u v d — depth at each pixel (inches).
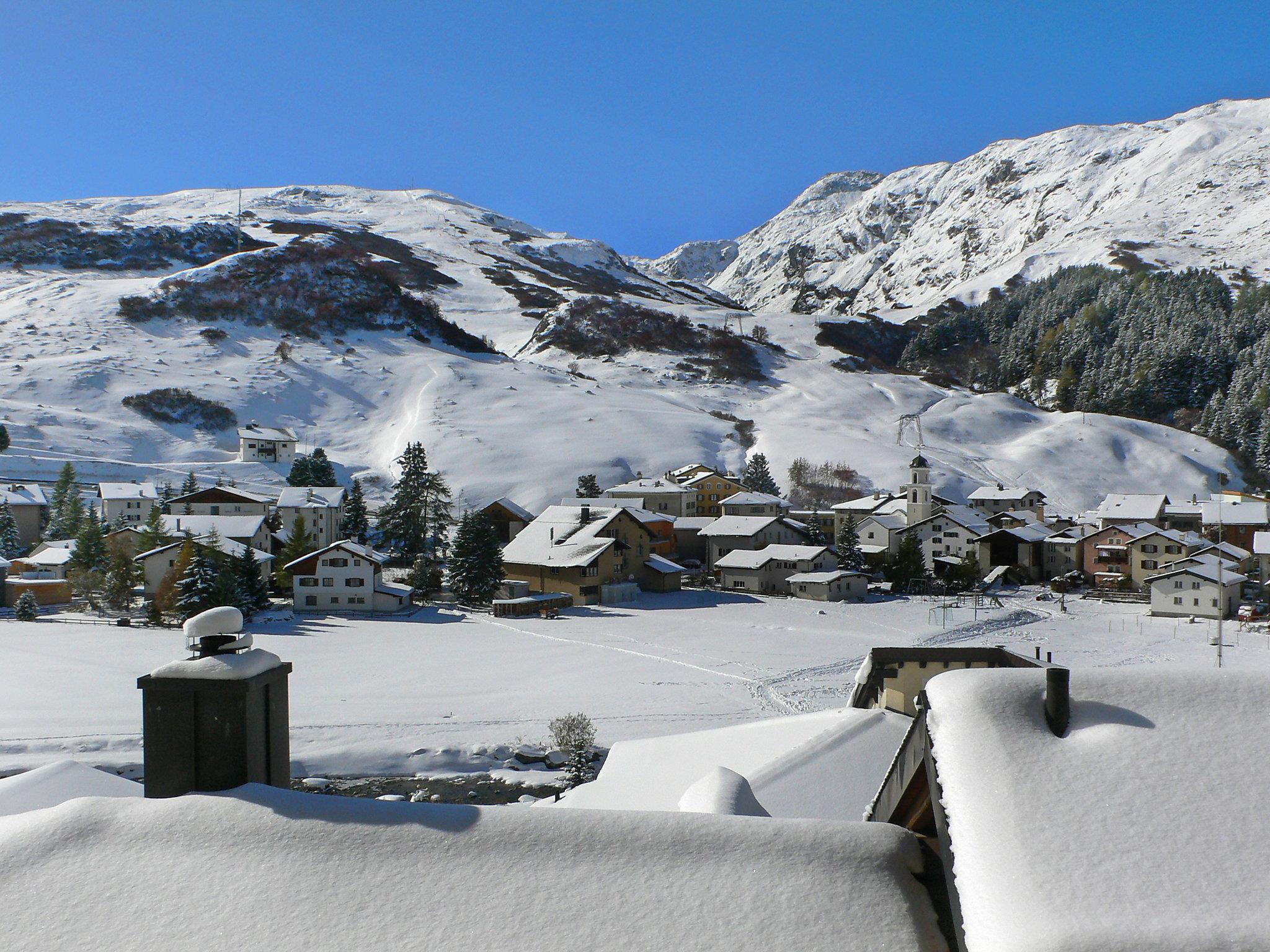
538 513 4896.7
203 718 235.9
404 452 5689.0
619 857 175.9
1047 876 135.8
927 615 2869.1
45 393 5866.1
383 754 1418.6
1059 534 4025.6
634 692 1804.9
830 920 162.1
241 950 162.9
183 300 7834.6
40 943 167.8
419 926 164.6
